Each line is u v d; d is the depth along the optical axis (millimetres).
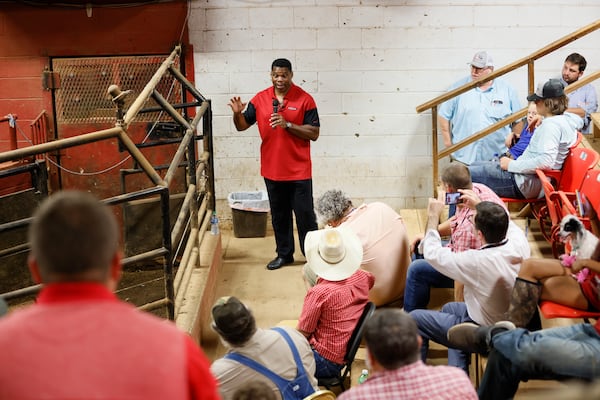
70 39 6391
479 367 3758
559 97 4691
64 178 6598
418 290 4219
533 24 6312
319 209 4465
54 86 6469
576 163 4504
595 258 3283
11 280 5453
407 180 6625
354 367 4262
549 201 4344
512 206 5504
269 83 6465
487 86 6113
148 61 6449
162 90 6520
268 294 5387
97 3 6316
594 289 3252
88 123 6543
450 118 6258
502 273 3490
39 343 1219
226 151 6602
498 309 3539
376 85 6453
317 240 3828
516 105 6148
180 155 4289
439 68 6410
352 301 3707
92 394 1195
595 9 6270
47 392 1187
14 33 6371
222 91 6477
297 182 5609
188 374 1309
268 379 3027
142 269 5734
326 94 6480
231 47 6391
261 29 6359
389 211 4496
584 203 3957
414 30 6348
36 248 1285
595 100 5926
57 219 1281
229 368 3029
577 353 2879
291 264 5883
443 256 3594
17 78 6461
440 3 6297
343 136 6555
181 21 6344
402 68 6418
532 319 3557
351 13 6324
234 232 6461
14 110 6516
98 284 1300
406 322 2221
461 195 4113
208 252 5398
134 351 1242
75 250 1273
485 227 3516
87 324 1241
